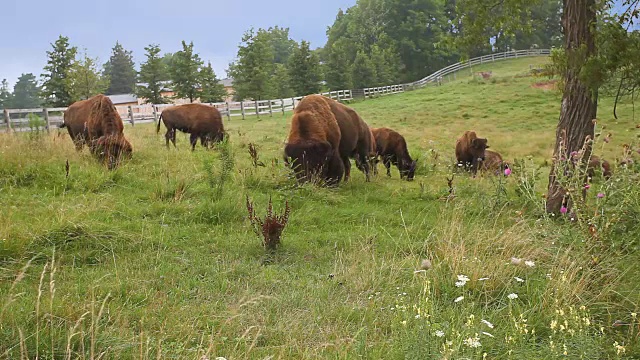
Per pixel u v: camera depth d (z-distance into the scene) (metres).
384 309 4.25
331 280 4.91
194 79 42.50
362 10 77.06
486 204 7.95
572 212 6.39
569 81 7.74
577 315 3.67
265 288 4.70
